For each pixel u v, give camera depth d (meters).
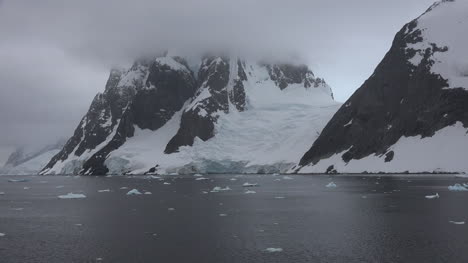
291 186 115.12
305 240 41.94
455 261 33.50
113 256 37.28
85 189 125.88
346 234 44.12
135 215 60.72
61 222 55.41
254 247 39.59
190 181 160.12
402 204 66.00
